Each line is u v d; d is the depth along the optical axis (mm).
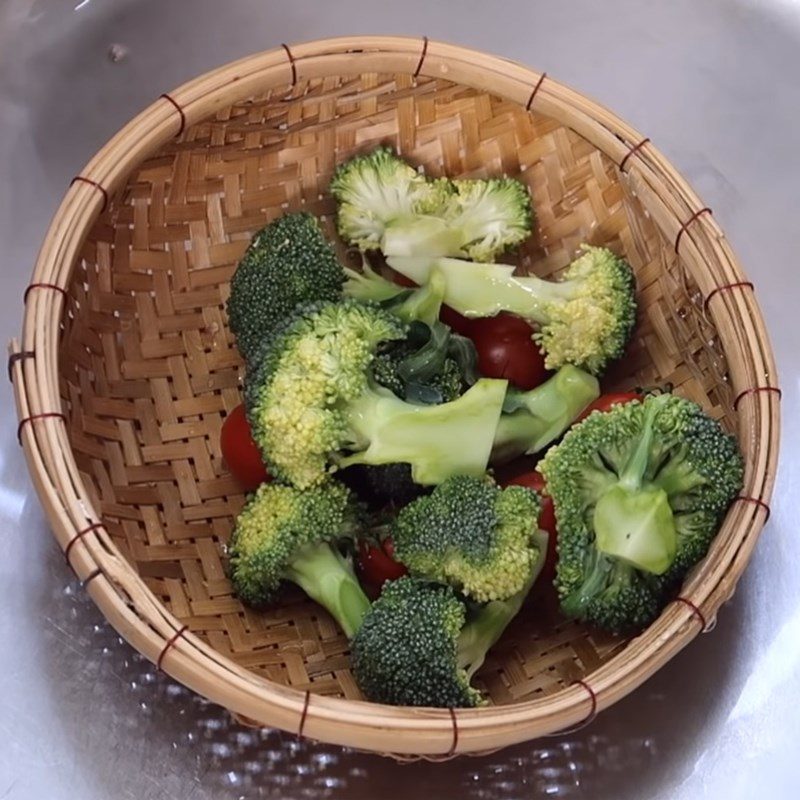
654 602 455
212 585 480
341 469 496
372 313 483
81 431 470
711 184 577
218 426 507
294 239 496
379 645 439
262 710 400
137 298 500
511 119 512
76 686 474
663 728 480
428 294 502
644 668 417
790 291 558
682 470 451
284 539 466
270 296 495
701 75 599
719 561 433
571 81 595
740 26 603
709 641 495
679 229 477
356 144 521
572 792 469
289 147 514
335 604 469
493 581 452
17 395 431
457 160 526
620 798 468
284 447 466
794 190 579
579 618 461
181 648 404
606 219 511
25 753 462
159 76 580
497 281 504
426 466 476
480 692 452
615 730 479
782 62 601
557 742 476
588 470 458
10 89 570
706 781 473
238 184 512
